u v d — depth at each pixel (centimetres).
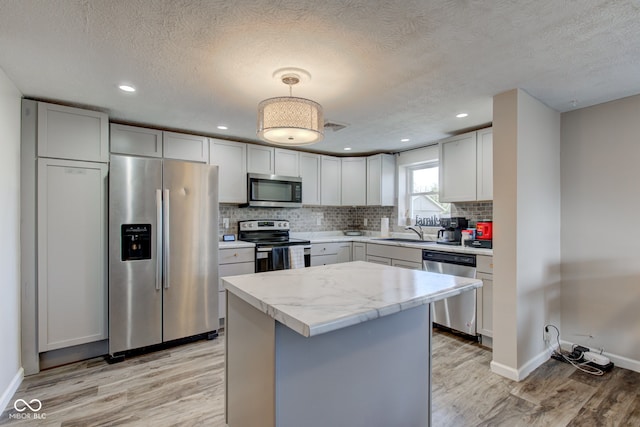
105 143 275
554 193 277
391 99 253
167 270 288
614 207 257
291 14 145
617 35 161
